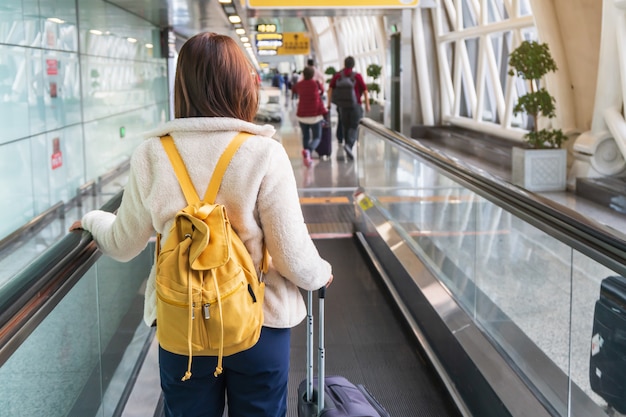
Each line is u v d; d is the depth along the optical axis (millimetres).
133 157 1789
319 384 2346
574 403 2402
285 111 29312
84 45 8602
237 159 1732
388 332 4355
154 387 3211
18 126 6340
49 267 1673
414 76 16656
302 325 4449
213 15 11164
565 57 9562
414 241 5227
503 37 13039
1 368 1447
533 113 9180
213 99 1795
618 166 8688
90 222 2041
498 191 2895
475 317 3666
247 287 1686
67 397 2033
